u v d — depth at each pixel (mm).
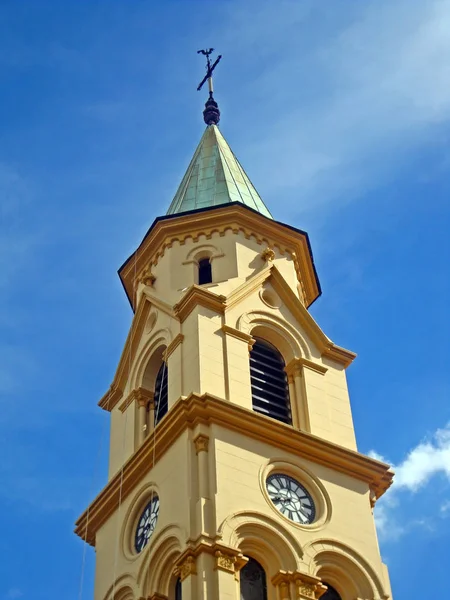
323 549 52188
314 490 54375
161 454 54875
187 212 65500
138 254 66375
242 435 54000
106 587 54219
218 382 56031
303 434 55344
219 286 61188
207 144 73500
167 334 59906
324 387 59625
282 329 61062
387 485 57031
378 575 52812
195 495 51188
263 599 49875
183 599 48125
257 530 51125
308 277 67125
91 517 57656
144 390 60844
